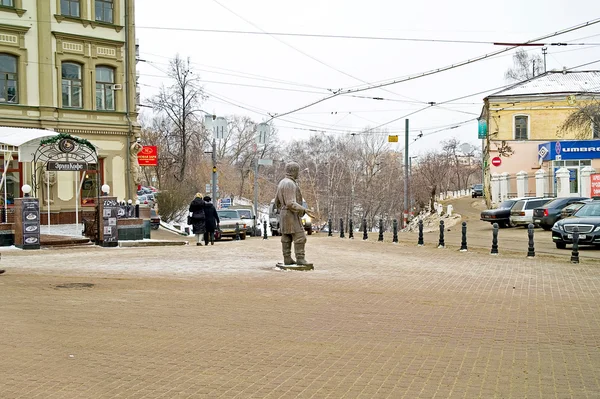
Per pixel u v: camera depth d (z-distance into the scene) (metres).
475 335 8.02
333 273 14.08
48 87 30.25
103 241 21.62
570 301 10.67
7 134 26.20
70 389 5.69
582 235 20.47
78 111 31.19
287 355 6.94
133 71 33.22
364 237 28.80
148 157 38.94
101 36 31.92
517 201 36.09
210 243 25.20
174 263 15.78
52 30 30.34
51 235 23.09
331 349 7.23
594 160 44.91
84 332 7.84
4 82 29.45
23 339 7.45
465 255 19.19
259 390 5.72
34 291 10.83
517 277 13.74
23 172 28.64
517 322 8.85
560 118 49.72
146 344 7.33
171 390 5.69
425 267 15.60
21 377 6.03
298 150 82.88
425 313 9.42
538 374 6.31
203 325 8.36
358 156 67.56
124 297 10.38
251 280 12.70
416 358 6.89
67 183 31.06
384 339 7.74
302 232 14.66
